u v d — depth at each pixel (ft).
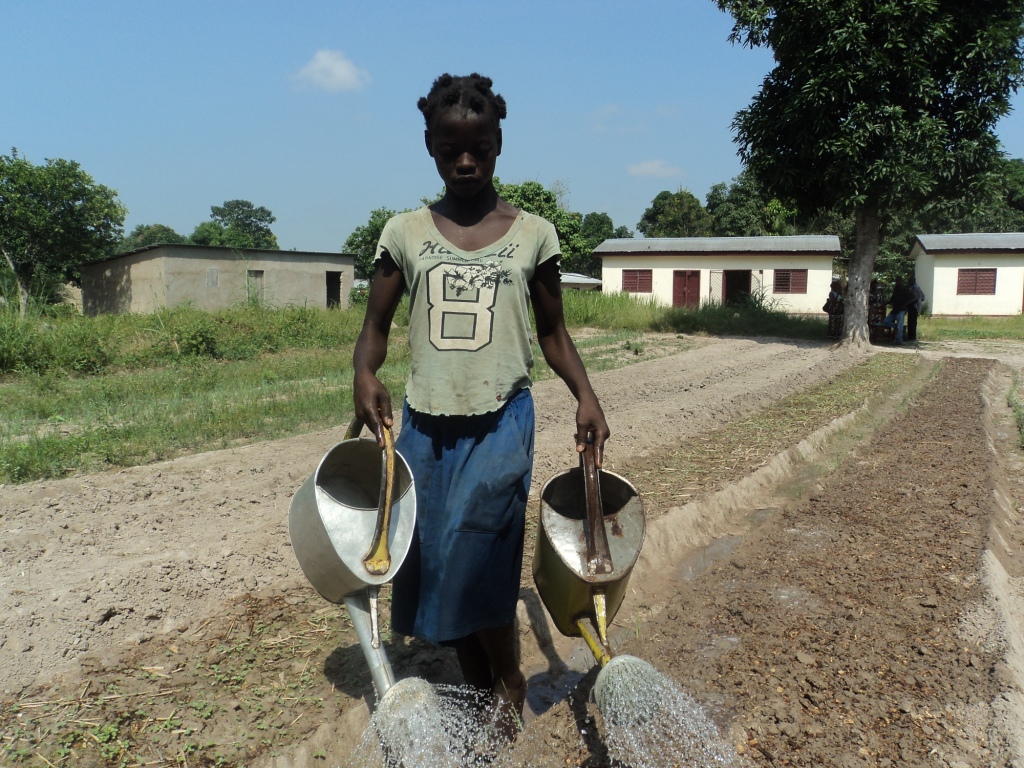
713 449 25.38
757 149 60.18
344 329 58.59
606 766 9.29
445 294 9.01
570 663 13.24
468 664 10.28
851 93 53.98
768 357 55.16
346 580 8.68
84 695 10.93
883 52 53.62
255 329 53.52
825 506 20.03
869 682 11.35
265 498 19.22
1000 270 106.01
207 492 19.60
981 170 55.88
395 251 9.29
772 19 56.75
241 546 15.42
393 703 8.30
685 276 114.52
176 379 38.32
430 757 8.46
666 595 15.64
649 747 9.16
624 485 9.50
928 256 110.52
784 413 31.96
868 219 59.00
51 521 17.21
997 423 34.45
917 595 14.34
